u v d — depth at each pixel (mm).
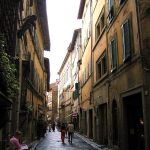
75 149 24906
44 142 33875
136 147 18797
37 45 37250
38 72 39750
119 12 20750
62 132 32812
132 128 19578
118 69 21188
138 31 16672
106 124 26750
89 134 36406
